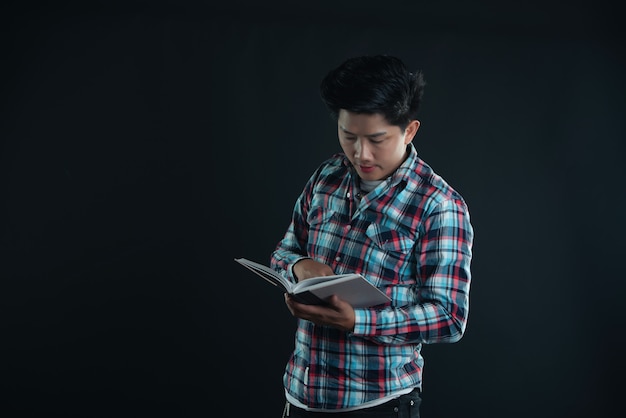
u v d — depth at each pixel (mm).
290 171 2463
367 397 1483
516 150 2408
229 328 2494
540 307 2416
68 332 2471
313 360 1523
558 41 2389
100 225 2459
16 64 2418
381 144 1422
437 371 2445
